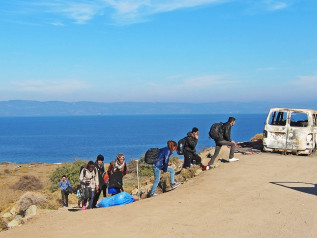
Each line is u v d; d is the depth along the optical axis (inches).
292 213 303.3
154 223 287.4
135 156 3393.2
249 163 551.8
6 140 7012.8
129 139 6417.3
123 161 461.7
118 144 5378.9
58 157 3757.4
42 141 6560.0
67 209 505.0
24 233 294.5
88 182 437.7
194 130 556.7
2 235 300.5
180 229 269.7
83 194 435.5
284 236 249.9
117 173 453.4
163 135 7401.6
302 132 630.5
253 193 375.9
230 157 565.9
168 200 364.8
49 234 281.3
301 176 461.7
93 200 447.2
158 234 261.0
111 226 288.4
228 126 539.8
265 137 661.3
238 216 297.6
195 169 534.9
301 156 627.5
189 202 349.1
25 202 567.5
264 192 379.9
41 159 3604.8
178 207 333.1
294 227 267.9
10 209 609.9
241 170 499.2
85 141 6269.7
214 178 457.1
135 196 520.7
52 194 690.2
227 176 463.8
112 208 360.8
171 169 456.8
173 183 455.8
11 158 3794.3
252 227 269.9
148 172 1318.9
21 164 2300.7
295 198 354.0
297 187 401.1
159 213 316.2
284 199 350.6
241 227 270.4
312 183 421.4
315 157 616.7
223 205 332.5
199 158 565.3
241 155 636.7
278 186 406.3
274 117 703.1
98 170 448.8
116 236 261.7
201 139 5664.4
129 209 342.3
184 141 560.7
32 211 466.9
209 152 683.4
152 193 427.2
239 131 6619.1
